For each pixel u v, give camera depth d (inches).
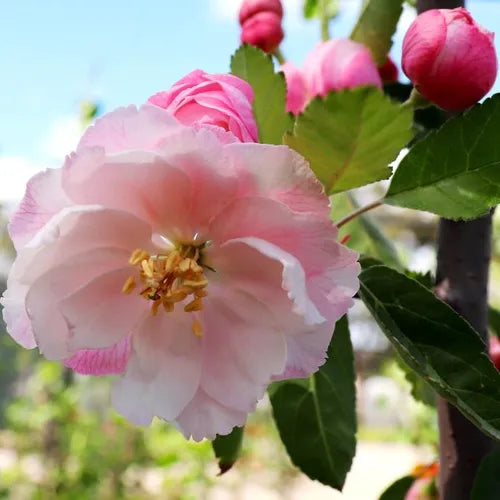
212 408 3.7
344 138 3.5
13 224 3.4
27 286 3.6
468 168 3.9
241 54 4.4
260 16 5.5
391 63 5.4
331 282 3.4
